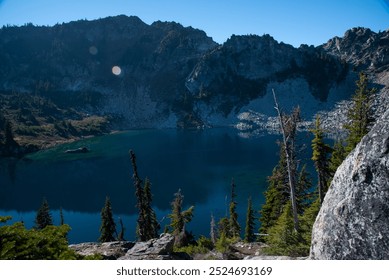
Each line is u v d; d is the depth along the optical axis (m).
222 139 194.38
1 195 101.06
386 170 8.20
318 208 27.64
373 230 8.25
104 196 99.25
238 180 105.31
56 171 127.38
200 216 77.75
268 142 177.00
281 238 22.30
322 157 30.25
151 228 47.53
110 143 190.38
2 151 154.38
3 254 8.84
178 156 146.50
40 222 58.50
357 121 30.67
